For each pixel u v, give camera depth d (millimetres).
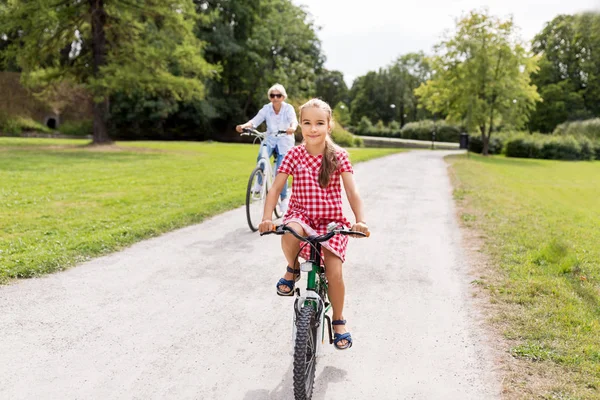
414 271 5797
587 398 3127
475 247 6855
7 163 15500
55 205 8945
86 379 3350
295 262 3369
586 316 4371
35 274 5273
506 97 37406
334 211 3262
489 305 4695
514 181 18062
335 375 3486
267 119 7703
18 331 4000
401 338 4059
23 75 24188
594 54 55625
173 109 43531
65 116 44188
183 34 25234
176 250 6414
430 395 3252
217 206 9117
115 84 23000
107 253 6168
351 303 4793
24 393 3160
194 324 4250
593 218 10125
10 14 22031
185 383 3344
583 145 41438
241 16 43531
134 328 4141
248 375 3469
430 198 11406
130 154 21094
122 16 23609
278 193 3303
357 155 23922
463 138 50469
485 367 3582
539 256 6199
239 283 5270
